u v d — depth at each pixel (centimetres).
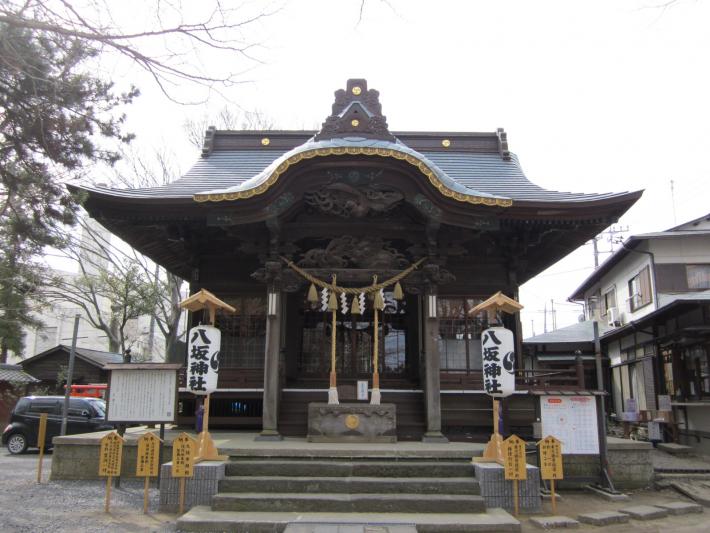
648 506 970
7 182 1055
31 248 1468
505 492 891
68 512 877
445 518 807
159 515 862
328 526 761
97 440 1168
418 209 1199
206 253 1441
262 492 887
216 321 1404
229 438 1197
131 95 1102
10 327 1709
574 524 834
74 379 3083
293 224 1271
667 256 2194
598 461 1121
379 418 1126
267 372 1190
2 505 919
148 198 1215
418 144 1697
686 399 1830
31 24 618
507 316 1404
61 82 877
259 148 1702
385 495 869
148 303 2670
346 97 1357
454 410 1290
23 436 1961
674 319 1909
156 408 1040
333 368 1184
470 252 1427
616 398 2662
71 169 1096
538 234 1388
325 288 1237
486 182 1528
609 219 1282
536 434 1072
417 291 1270
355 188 1210
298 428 1270
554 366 2981
